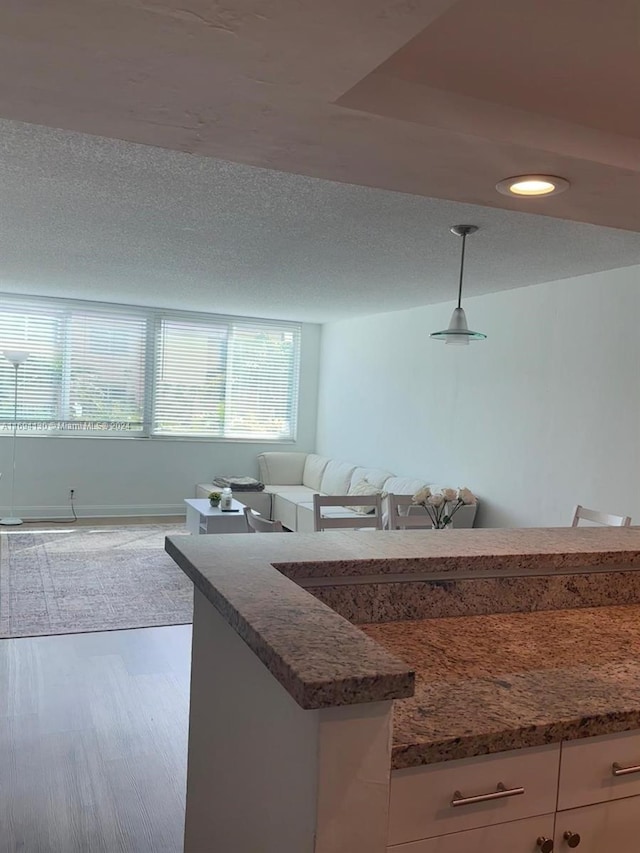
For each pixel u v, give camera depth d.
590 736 1.17
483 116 1.61
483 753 1.08
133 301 6.96
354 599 1.69
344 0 1.03
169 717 2.98
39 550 5.78
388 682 0.93
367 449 7.15
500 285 4.91
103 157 2.64
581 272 4.32
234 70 1.28
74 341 7.14
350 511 6.35
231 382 7.91
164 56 1.23
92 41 1.18
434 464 5.93
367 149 1.68
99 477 7.35
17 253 4.61
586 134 1.72
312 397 8.38
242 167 2.71
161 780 2.50
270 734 1.11
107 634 3.92
